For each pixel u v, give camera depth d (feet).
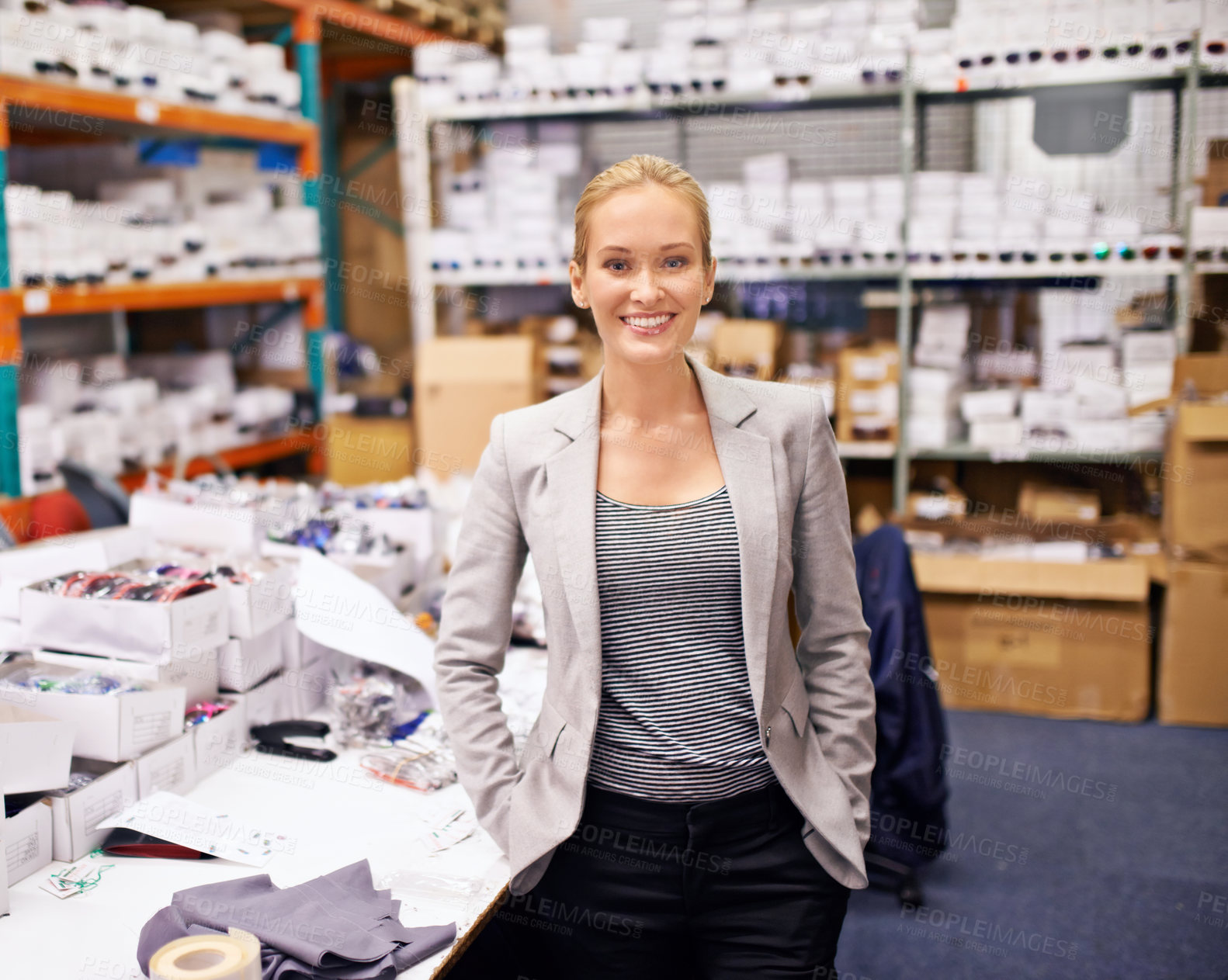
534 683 6.67
